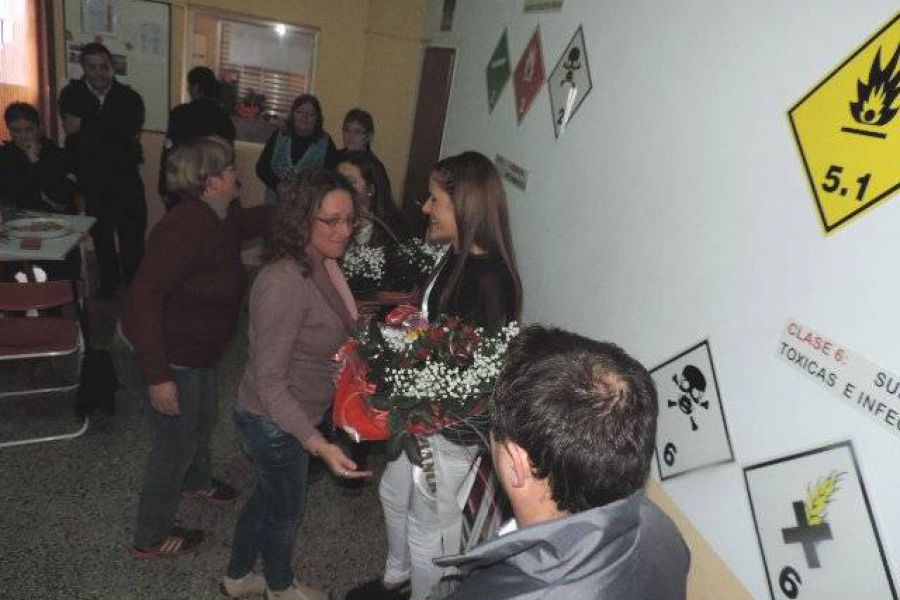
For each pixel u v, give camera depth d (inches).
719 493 52.8
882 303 38.7
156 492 75.4
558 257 89.2
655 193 67.0
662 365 62.5
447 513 65.6
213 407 82.7
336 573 85.4
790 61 49.1
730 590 50.6
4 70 167.8
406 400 57.0
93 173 155.4
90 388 102.7
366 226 103.2
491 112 125.6
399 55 193.3
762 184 50.9
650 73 70.6
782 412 46.3
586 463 27.6
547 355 30.7
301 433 56.0
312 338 60.6
